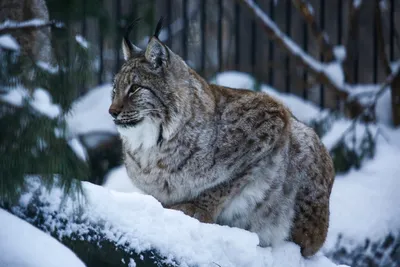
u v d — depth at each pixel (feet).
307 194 35.04
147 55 33.27
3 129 22.31
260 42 103.65
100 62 58.44
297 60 63.10
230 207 34.01
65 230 25.11
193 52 78.23
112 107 32.99
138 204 27.20
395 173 51.93
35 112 22.52
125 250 25.84
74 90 23.90
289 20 65.21
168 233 27.02
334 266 35.60
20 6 27.12
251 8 63.05
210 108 33.78
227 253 28.84
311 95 95.61
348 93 61.98
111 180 50.21
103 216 25.86
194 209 33.35
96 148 57.00
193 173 33.27
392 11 63.77
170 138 33.04
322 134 58.03
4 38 22.91
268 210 34.17
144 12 32.35
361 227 48.16
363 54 110.83
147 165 33.58
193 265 26.91
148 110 32.86
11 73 22.72
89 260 25.43
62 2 23.67
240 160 33.65
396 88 60.23
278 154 34.22
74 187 23.80
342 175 53.98
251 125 34.14
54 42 23.81
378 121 61.36
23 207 24.80
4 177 22.49
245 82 58.90
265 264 30.94
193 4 102.17
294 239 35.06
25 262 22.63
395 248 47.50
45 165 22.63
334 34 110.11
